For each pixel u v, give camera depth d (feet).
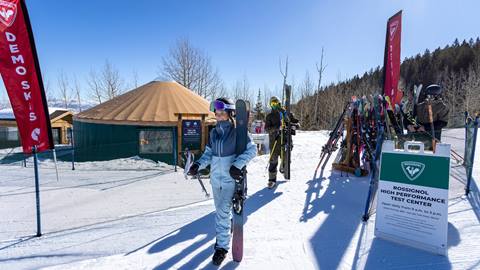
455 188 15.46
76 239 11.66
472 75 144.46
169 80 51.24
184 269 8.95
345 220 12.35
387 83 21.84
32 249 10.82
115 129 39.45
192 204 16.34
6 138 64.13
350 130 20.90
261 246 10.24
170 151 38.06
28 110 11.49
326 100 127.13
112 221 13.97
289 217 12.94
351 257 9.31
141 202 17.44
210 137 9.75
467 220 11.55
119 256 9.90
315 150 33.91
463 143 26.68
